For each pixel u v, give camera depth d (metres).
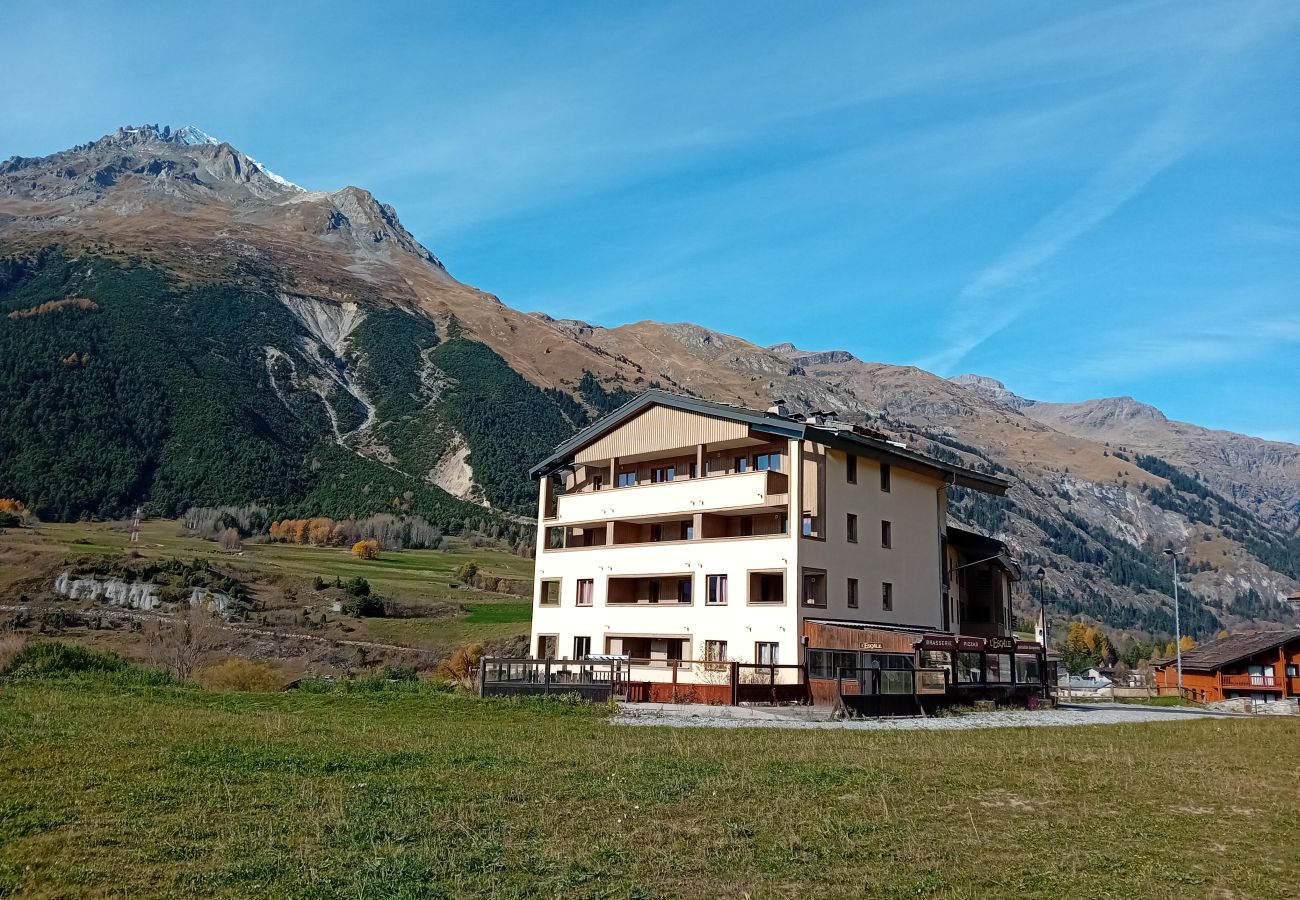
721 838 14.48
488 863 13.02
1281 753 24.78
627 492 54.38
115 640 83.12
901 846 14.29
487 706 31.56
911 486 55.00
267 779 17.20
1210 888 12.71
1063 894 12.40
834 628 43.69
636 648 52.53
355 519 180.88
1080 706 53.47
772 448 50.59
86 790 15.77
